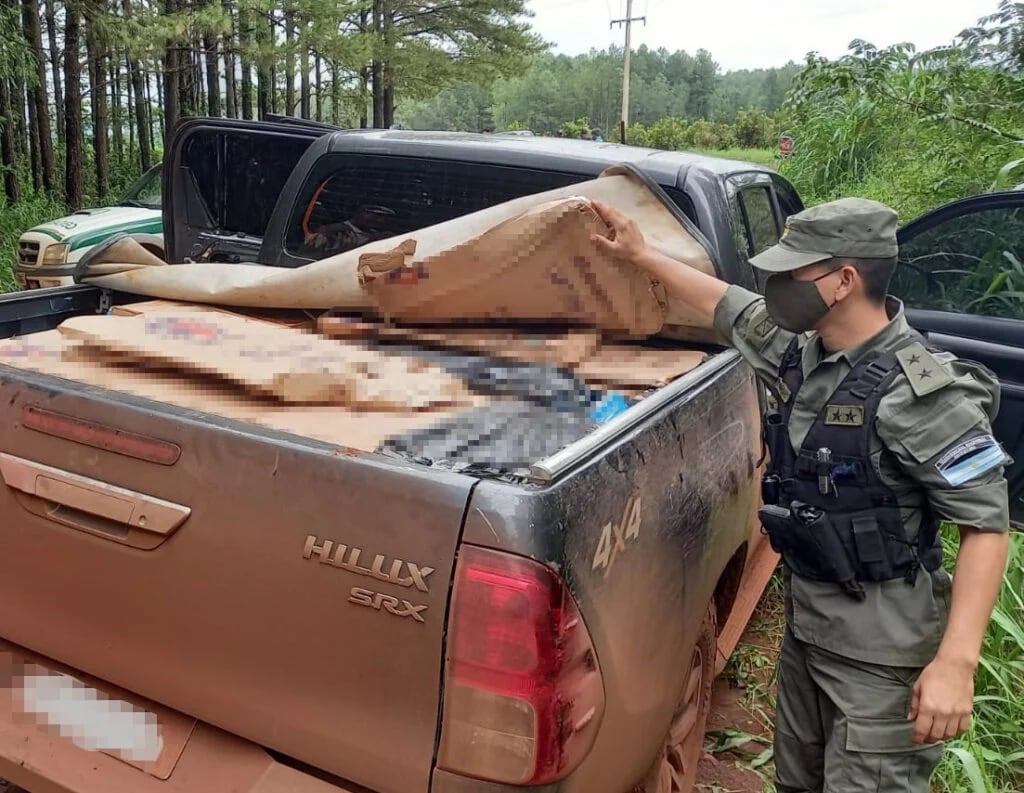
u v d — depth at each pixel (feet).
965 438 6.13
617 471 5.86
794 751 7.79
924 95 25.46
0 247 35.35
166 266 9.22
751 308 7.67
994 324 11.85
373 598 5.24
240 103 73.05
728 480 8.41
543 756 5.07
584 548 5.32
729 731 10.44
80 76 48.98
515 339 8.35
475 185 10.73
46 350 7.07
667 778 8.01
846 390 6.51
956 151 26.94
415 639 5.16
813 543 6.64
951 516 6.21
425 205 11.00
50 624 6.56
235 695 5.81
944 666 6.16
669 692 7.07
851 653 6.75
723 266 9.99
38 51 44.42
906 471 6.36
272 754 5.84
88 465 6.17
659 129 153.69
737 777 9.83
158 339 7.13
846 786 6.89
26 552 6.54
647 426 6.52
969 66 25.38
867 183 37.01
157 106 66.23
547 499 5.07
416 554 5.14
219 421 5.85
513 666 4.98
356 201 11.24
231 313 8.62
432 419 6.46
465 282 8.10
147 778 6.03
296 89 81.61
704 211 10.00
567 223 7.88
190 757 6.01
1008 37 24.79
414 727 5.24
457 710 5.12
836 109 38.78
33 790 6.30
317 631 5.44
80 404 6.21
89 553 6.24
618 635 5.78
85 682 6.53
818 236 6.44
